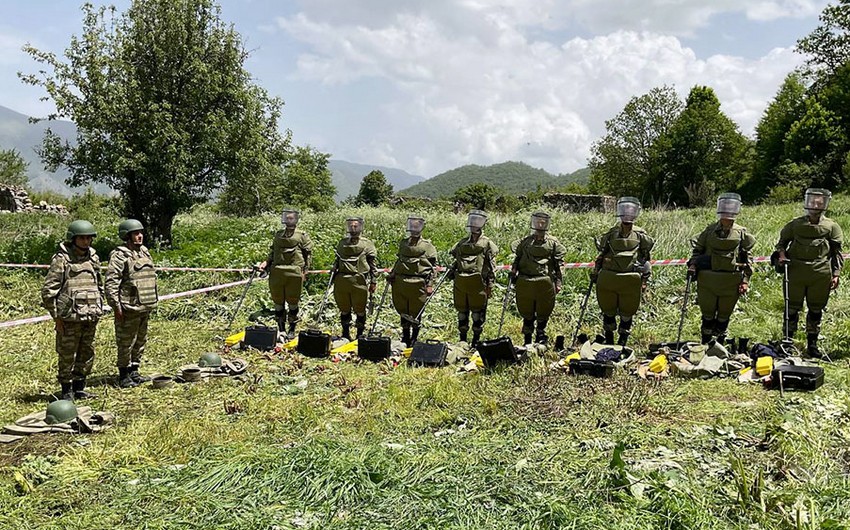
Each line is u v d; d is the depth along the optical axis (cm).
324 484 443
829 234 792
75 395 680
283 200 4575
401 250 907
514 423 576
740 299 1098
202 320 1067
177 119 1570
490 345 753
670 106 5062
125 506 429
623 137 5184
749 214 2047
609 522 391
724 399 641
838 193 3281
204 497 434
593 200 2480
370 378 747
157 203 1638
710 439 525
